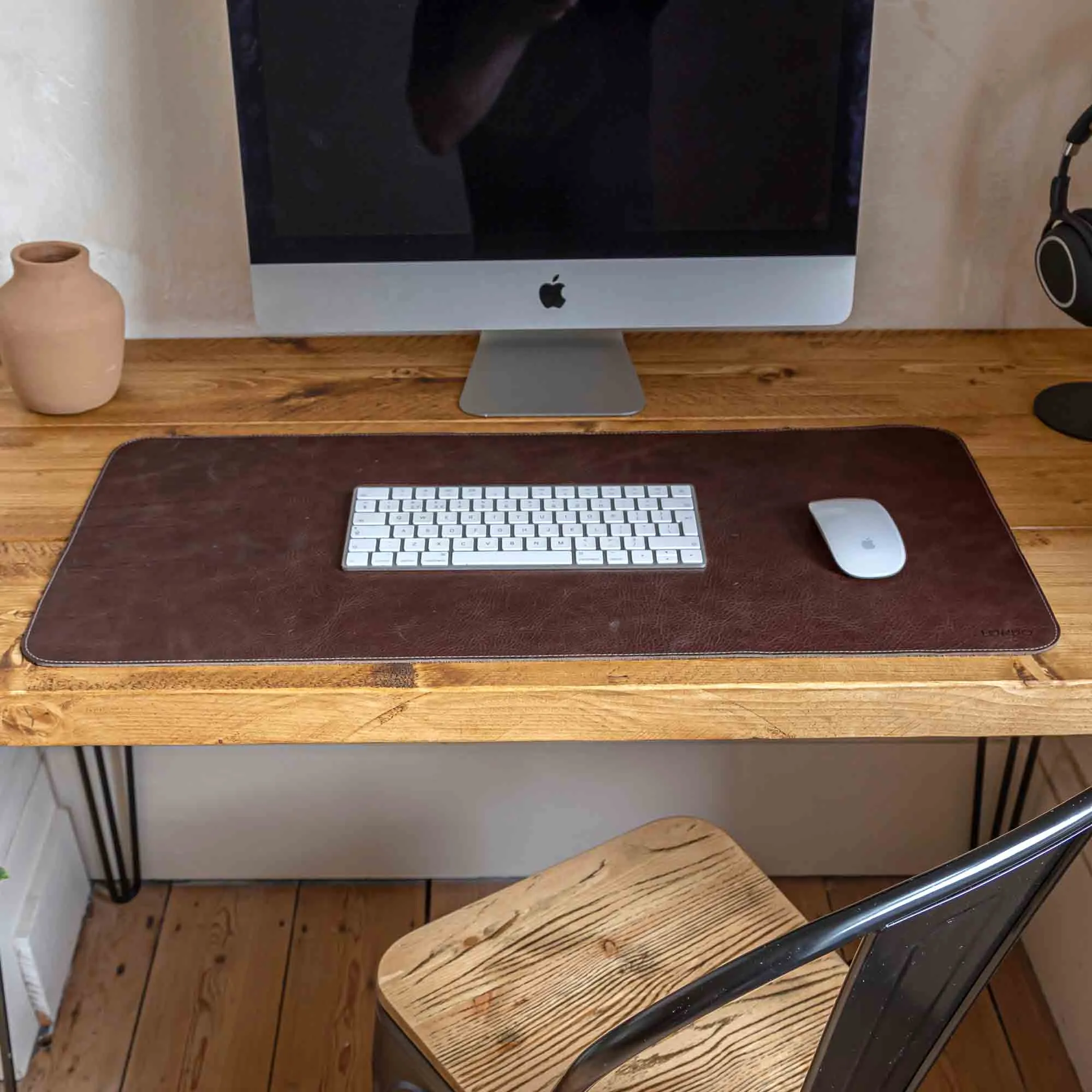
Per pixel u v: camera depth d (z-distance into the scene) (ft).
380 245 3.84
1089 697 3.01
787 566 3.36
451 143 3.71
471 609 3.21
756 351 4.46
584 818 5.40
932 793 5.33
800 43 3.62
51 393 3.91
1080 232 3.67
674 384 4.22
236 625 3.14
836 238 3.87
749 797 5.34
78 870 5.39
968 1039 4.89
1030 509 3.58
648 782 5.30
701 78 3.66
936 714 3.04
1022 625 3.16
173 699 2.98
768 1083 3.09
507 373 4.20
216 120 4.24
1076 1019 4.73
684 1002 1.99
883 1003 2.22
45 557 3.38
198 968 5.21
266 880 5.60
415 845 5.48
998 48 4.17
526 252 3.87
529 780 5.27
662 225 3.84
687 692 2.99
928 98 4.26
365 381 4.25
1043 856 2.07
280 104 3.67
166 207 4.39
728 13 3.58
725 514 3.56
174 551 3.40
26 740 3.03
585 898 3.60
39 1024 4.95
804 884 5.59
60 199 4.36
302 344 4.52
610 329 4.37
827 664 3.05
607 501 3.52
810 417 4.02
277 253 3.84
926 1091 4.70
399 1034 3.34
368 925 5.40
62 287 3.79
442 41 3.59
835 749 5.20
